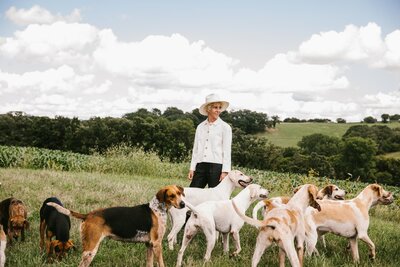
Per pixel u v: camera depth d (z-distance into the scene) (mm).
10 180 12953
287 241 5742
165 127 54375
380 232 9398
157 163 21969
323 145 68875
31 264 5938
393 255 7418
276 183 21141
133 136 54312
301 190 6375
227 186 7812
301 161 56344
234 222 6895
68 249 6125
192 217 6598
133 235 5648
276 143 78562
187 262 6355
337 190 8125
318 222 7137
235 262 6422
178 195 5938
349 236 7180
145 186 14305
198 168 8312
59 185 12719
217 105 8188
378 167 56656
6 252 6488
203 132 8352
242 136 62344
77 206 10102
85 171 20594
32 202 10117
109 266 6098
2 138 62219
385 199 7496
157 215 5871
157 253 5824
